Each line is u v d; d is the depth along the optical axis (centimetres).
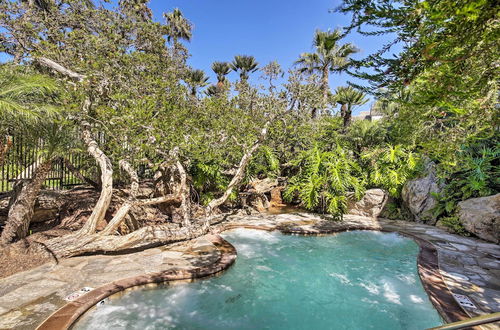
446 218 825
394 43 106
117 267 483
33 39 653
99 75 580
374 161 1062
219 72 2675
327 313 421
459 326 115
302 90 853
